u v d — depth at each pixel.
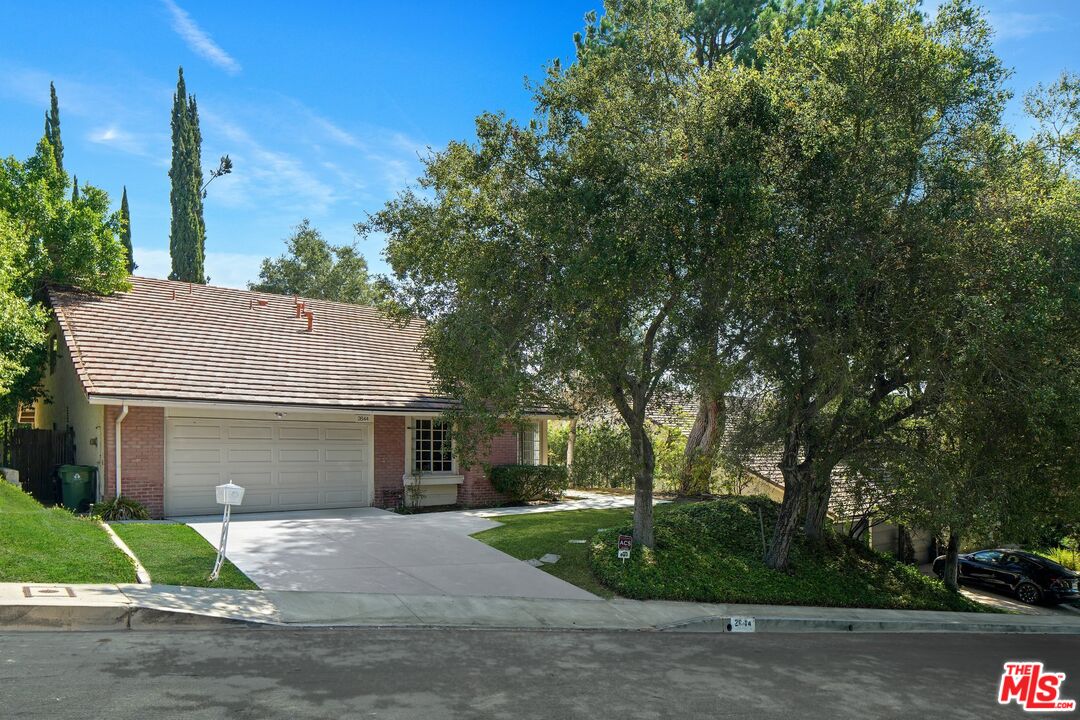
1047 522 17.66
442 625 9.78
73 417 18.03
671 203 11.35
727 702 7.45
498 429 12.51
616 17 13.84
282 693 6.68
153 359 16.97
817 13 23.19
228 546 13.06
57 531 11.59
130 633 8.26
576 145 12.52
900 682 8.95
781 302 12.73
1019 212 12.66
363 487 19.39
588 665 8.48
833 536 18.47
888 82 12.28
